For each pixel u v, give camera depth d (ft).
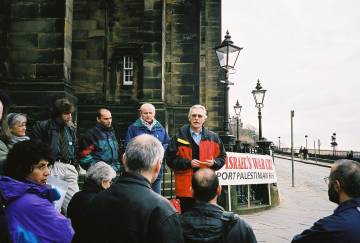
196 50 60.90
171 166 19.70
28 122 39.24
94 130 22.50
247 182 39.60
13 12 40.91
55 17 40.78
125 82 58.85
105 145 22.31
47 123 20.54
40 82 40.01
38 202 10.42
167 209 8.59
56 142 20.17
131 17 59.31
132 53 58.70
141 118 24.25
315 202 51.24
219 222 9.96
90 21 58.75
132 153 9.30
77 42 58.54
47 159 11.55
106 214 8.82
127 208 8.63
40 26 40.73
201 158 19.66
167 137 24.88
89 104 57.67
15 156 11.31
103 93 57.82
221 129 79.46
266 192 44.68
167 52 60.80
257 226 31.71
